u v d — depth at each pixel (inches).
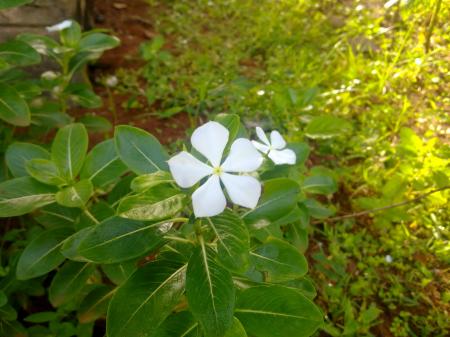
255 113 19.7
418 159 16.8
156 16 30.0
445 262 15.8
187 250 8.4
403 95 23.2
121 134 8.5
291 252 8.6
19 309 12.7
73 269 10.0
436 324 14.0
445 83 23.9
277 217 8.4
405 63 24.8
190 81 23.3
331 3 32.3
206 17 30.5
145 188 6.9
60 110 15.9
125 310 7.3
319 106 20.8
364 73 24.1
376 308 13.2
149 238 7.4
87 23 24.5
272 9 30.5
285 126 18.3
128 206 6.7
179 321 7.9
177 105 21.7
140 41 27.1
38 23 18.6
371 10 30.2
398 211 16.1
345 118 21.5
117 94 22.5
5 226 14.5
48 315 10.7
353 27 27.9
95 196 11.4
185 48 26.7
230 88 21.0
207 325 6.5
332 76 24.3
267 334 7.6
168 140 19.5
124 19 29.0
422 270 15.3
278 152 9.0
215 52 26.3
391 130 21.2
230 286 6.9
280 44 27.1
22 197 9.0
